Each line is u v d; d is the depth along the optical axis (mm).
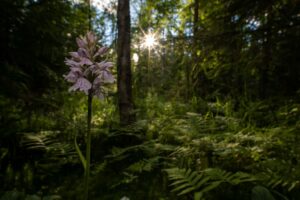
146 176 3771
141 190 3383
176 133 5176
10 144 4465
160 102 9766
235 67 6352
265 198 2129
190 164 3717
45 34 4648
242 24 5789
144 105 9391
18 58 4516
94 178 3842
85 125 5867
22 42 4543
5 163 4113
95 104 8812
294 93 5988
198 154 4020
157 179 3641
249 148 3691
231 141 4457
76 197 3357
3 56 4406
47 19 4594
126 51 6016
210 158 3881
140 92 12742
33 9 4500
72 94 6230
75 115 7090
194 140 4258
